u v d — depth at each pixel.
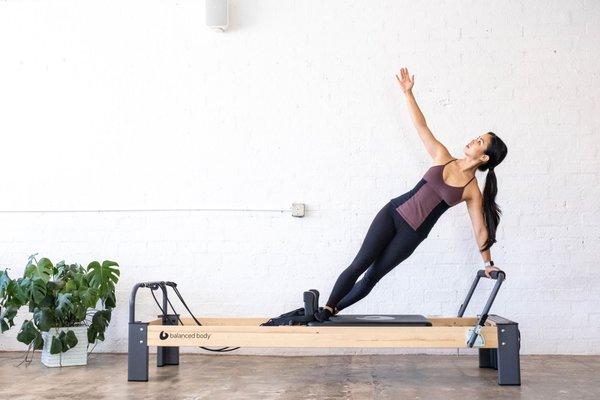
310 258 4.97
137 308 5.01
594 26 4.97
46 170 5.16
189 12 5.18
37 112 5.20
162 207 5.07
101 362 4.61
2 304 4.54
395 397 3.39
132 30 5.20
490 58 5.00
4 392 3.59
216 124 5.10
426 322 3.83
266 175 5.04
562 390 3.55
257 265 5.00
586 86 4.95
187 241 5.05
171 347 4.51
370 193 4.97
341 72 5.06
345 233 4.96
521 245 4.88
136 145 5.13
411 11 5.06
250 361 4.63
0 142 5.20
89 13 5.23
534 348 4.81
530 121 4.95
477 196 4.07
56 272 4.62
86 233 5.10
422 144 4.96
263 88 5.10
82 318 4.43
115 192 5.11
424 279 4.90
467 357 4.76
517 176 4.92
